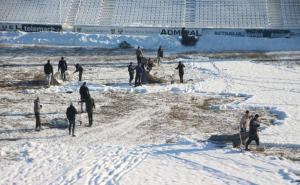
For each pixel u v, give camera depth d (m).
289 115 37.00
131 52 63.59
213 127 33.78
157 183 23.56
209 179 24.34
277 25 77.88
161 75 50.66
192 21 78.50
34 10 81.06
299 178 24.61
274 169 25.88
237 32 73.19
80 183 23.23
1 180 23.44
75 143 29.61
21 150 27.77
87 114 36.00
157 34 73.50
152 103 40.00
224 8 80.88
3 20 79.06
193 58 60.41
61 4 82.31
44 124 33.41
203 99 41.94
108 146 29.09
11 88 43.72
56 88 43.59
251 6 81.25
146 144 29.67
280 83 49.03
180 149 28.72
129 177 24.19
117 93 43.00
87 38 68.88
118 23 78.62
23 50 63.50
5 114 35.50
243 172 25.36
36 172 24.58
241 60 60.19
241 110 38.75
